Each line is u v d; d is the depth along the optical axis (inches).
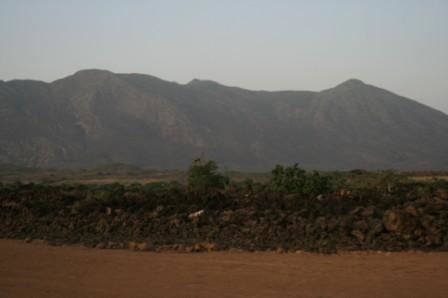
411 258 551.5
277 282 451.2
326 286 437.1
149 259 557.0
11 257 578.2
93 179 3085.6
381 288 430.3
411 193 1082.1
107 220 832.3
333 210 836.6
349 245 624.7
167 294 418.6
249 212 815.7
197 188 1217.4
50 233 786.2
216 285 443.5
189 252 600.4
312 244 637.3
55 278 476.7
